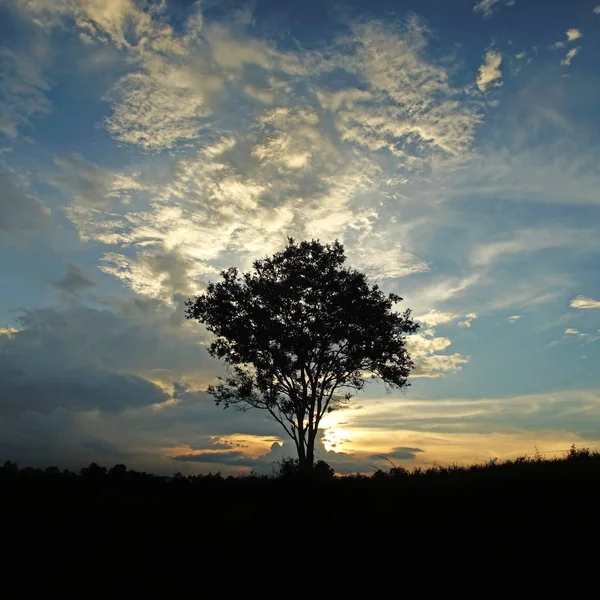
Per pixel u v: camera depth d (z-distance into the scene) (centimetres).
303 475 1844
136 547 1255
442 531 1230
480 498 1398
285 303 3183
